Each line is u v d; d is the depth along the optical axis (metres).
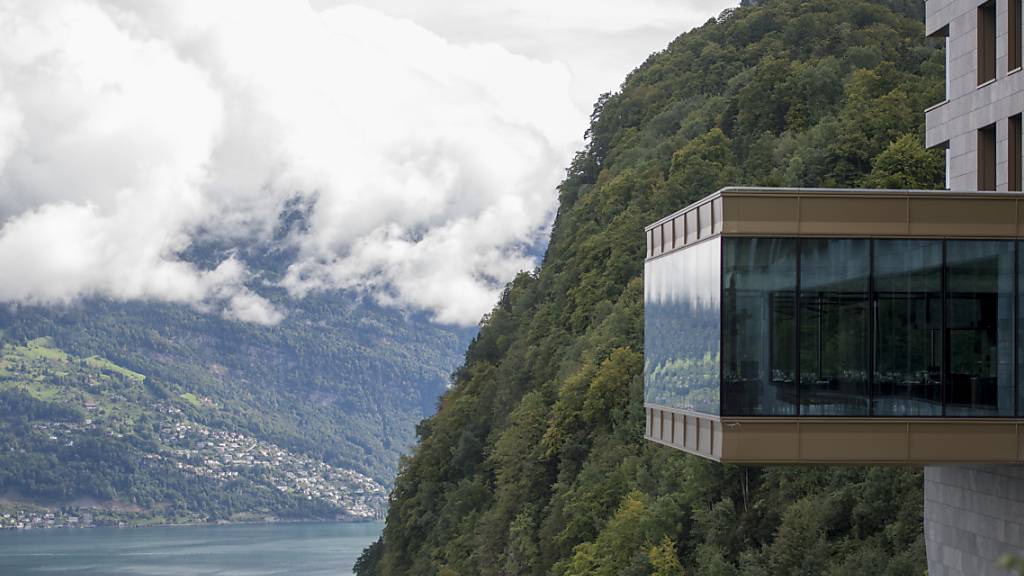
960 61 57.88
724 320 46.09
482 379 194.00
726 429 45.88
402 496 193.38
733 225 46.38
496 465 159.88
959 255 46.50
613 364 123.38
